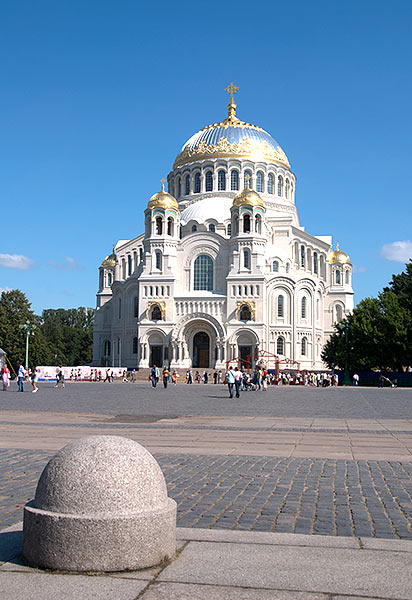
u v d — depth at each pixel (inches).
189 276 4503.0
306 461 759.7
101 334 5295.3
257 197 4404.5
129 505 338.0
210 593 302.4
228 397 2213.3
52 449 832.3
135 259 5182.1
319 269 5108.3
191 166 5118.1
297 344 4419.3
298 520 462.6
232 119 5334.6
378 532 431.8
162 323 4340.6
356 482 621.3
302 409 1642.5
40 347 5044.3
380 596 300.4
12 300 4960.6
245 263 4340.6
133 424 1179.9
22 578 320.2
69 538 328.5
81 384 3479.3
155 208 4510.3
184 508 500.7
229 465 722.2
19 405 1690.5
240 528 438.6
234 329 4224.9
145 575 325.4
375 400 2124.8
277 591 305.3
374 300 3991.1
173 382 3690.9
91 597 297.3
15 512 482.3
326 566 342.0
